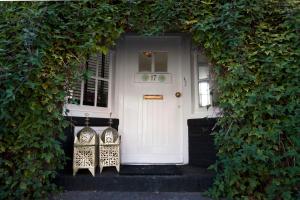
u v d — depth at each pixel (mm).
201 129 4258
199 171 3820
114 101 4598
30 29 3090
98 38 3428
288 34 3289
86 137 3682
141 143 4543
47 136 3154
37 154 3160
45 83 3207
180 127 4555
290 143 3119
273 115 3170
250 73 3262
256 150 3031
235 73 3227
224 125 3346
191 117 4465
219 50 3385
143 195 3348
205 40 3445
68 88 3391
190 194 3393
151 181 3496
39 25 3152
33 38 3057
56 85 3295
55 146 3145
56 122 3330
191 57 4648
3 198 2984
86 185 3484
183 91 4605
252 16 3342
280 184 3035
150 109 4629
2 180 3035
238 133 3232
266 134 3088
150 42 4785
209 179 3479
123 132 4551
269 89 3146
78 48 3375
